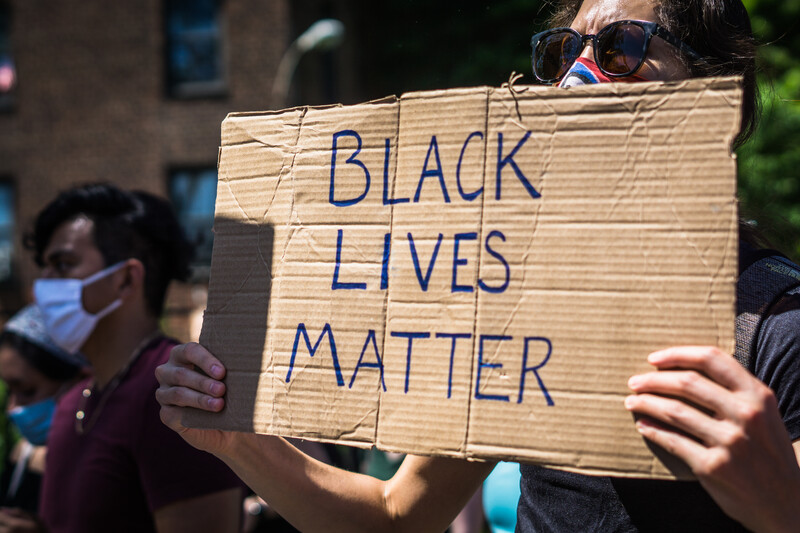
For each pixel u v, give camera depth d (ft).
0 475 10.41
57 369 10.05
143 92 39.04
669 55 4.26
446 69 26.48
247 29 38.32
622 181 3.52
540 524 4.23
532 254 3.62
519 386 3.56
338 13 39.47
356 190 4.02
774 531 2.98
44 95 39.42
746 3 22.53
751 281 3.72
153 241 7.82
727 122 3.38
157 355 7.22
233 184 4.33
